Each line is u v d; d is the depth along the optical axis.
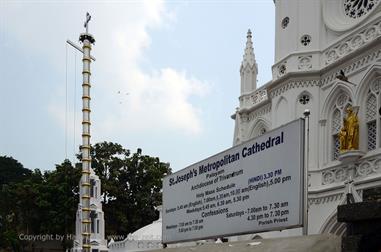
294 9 29.58
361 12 26.58
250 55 35.69
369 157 23.36
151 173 66.62
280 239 10.54
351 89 25.23
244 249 11.34
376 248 6.48
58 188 63.41
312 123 27.58
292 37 29.33
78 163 65.56
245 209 13.20
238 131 34.47
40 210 65.06
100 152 66.75
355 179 23.83
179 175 16.97
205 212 15.27
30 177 71.62
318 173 26.39
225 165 14.27
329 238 9.44
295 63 28.61
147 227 44.44
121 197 65.31
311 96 27.86
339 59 26.14
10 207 68.19
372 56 24.31
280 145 11.99
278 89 29.47
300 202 11.19
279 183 11.92
